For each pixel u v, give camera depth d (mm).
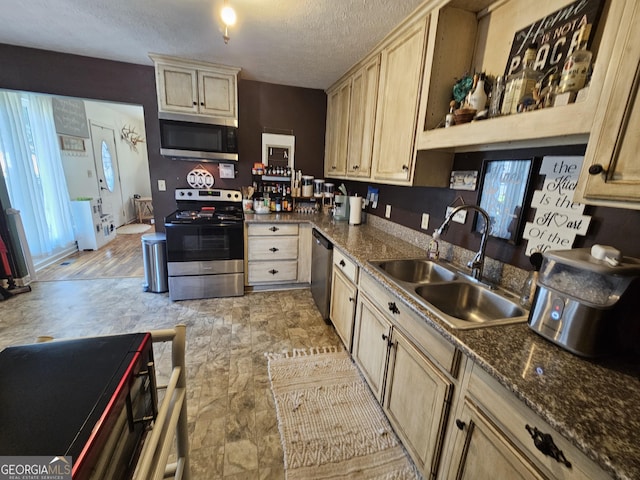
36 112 3670
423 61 1551
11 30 2191
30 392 567
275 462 1333
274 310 2764
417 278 1792
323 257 2500
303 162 3527
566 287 861
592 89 770
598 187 757
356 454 1386
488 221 1396
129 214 6582
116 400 573
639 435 596
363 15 1746
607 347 812
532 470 708
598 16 939
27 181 3525
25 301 2799
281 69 2787
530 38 1193
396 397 1382
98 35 2236
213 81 2781
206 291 2951
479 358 827
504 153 1413
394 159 1891
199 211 3180
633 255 953
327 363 2008
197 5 1786
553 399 679
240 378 1846
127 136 6445
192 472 1270
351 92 2635
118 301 2848
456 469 983
